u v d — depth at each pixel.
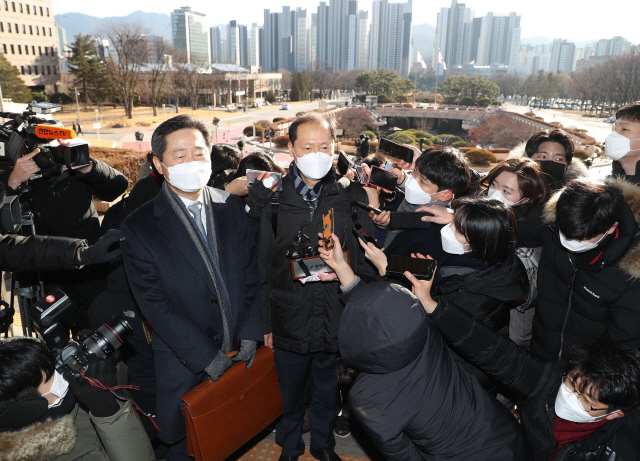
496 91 114.12
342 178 2.30
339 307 2.18
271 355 2.16
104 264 2.65
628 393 1.46
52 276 2.66
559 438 1.74
